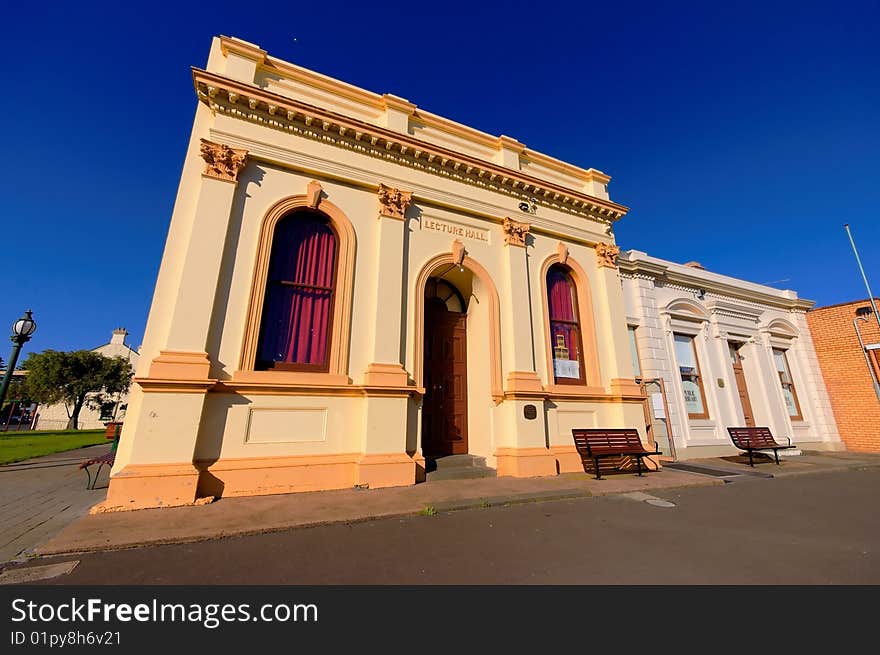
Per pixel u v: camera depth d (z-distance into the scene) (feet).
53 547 11.44
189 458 17.12
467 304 31.12
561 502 18.61
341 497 18.11
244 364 19.62
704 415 38.40
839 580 9.83
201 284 19.34
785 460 35.70
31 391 107.04
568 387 28.60
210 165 21.15
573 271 33.17
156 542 12.17
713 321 41.93
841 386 47.01
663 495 20.31
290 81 25.31
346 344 22.22
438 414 28.12
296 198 23.17
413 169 27.50
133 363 150.20
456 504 17.03
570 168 35.50
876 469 31.63
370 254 24.52
